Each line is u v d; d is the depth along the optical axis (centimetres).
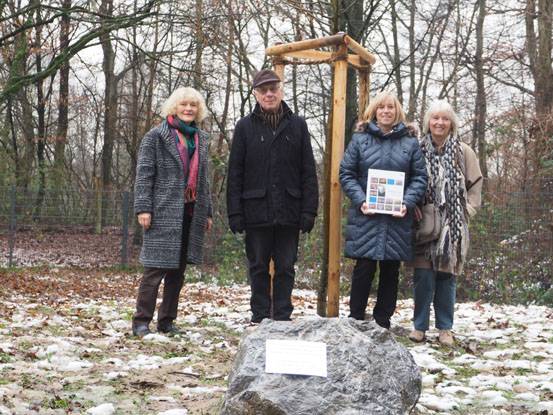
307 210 569
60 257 1585
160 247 583
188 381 438
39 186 2400
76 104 2739
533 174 1317
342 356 325
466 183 601
